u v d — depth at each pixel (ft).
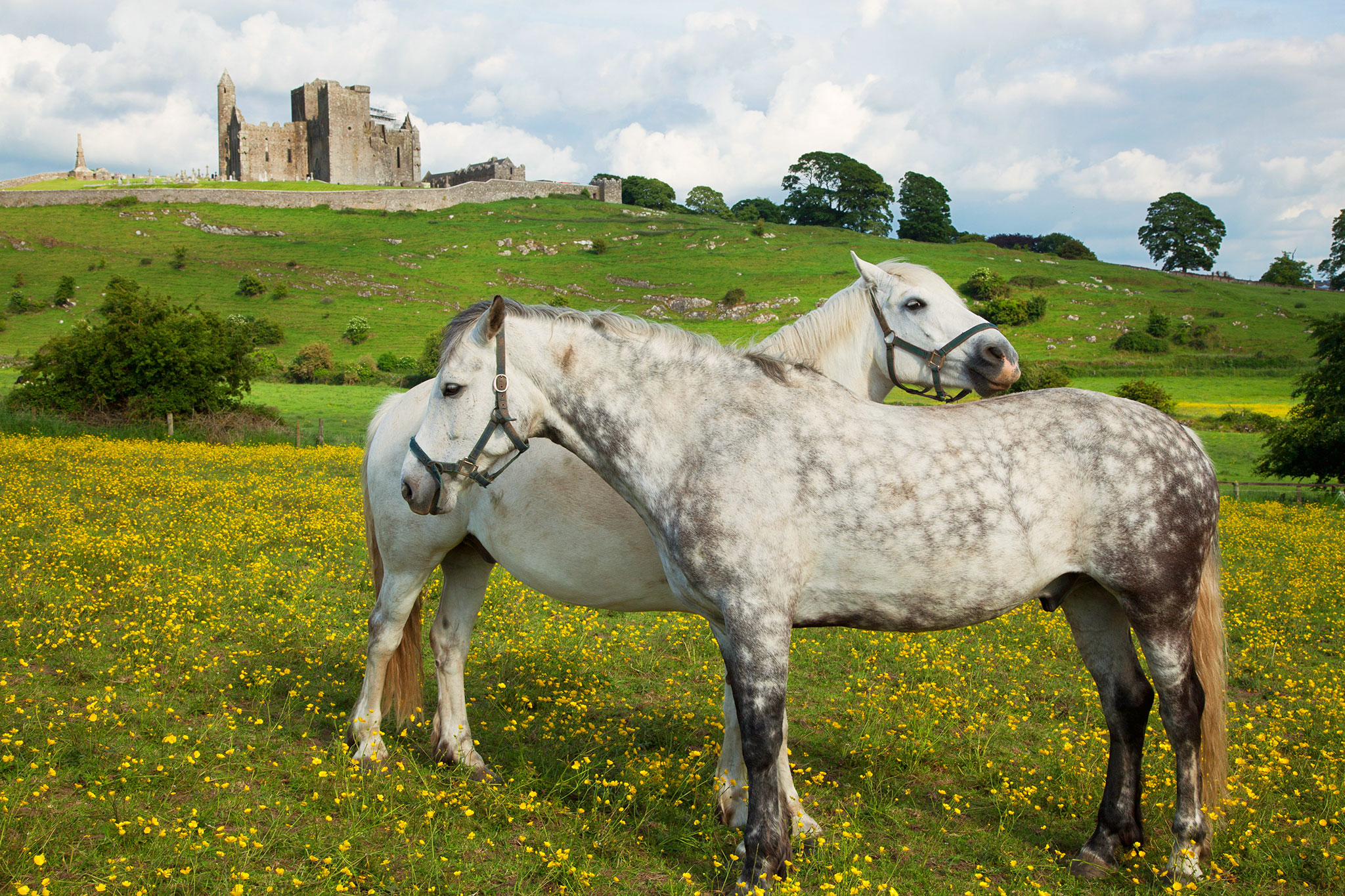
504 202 395.96
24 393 82.58
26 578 23.56
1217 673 12.14
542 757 14.99
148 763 13.44
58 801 12.05
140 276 260.42
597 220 371.56
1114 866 12.26
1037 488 11.44
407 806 12.69
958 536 11.23
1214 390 177.37
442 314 247.09
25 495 37.06
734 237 351.67
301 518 38.24
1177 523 11.50
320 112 406.21
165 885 10.05
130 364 84.07
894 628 11.98
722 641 12.23
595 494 13.28
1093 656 12.85
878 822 13.56
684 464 11.62
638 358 12.09
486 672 20.06
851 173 422.82
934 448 11.48
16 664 17.72
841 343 14.69
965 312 14.08
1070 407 12.05
